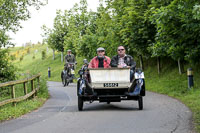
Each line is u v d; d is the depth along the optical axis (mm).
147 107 10539
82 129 6816
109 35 24969
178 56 15453
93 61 10688
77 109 10570
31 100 12781
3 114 9164
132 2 19391
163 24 13469
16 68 16000
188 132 6293
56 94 17203
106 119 8125
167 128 6723
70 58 23141
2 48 15570
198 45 14141
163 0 15789
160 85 18406
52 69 50656
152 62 26266
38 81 15719
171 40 14586
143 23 19047
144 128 6770
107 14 26203
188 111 9203
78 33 39938
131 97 9914
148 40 19234
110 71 9938
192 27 12422
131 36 20047
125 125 7180
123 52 10594
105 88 9945
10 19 17438
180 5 11820
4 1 15930
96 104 11992
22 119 8672
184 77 18734
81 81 10016
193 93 13531
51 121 8109
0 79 15477
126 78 9898
